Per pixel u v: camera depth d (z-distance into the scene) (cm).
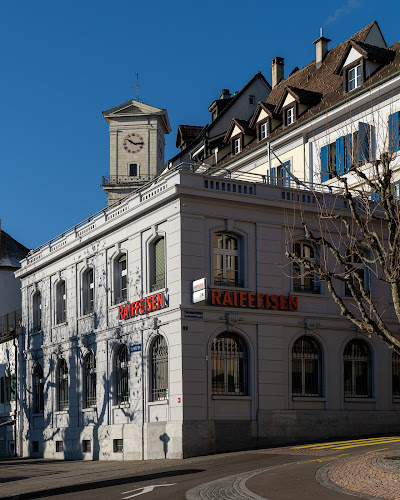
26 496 1917
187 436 2698
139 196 3133
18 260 5500
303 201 3084
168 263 2875
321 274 1802
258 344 2888
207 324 2806
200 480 1870
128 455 3039
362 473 1652
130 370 3089
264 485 1642
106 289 3356
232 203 2917
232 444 2780
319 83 4169
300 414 2933
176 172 2847
